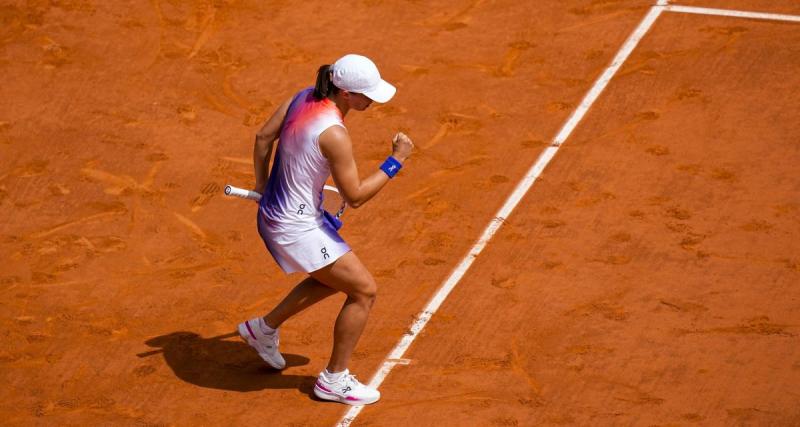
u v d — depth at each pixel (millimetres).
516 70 40938
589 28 43219
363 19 44844
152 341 28078
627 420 24781
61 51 43000
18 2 46125
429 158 36094
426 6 45562
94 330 28500
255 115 38875
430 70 41219
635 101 38531
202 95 40156
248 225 32969
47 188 35000
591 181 34406
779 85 38844
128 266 31188
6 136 37812
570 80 40094
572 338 27656
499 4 45344
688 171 34625
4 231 32906
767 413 24797
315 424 25031
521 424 24781
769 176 34156
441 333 28047
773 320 27984
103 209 33906
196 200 34250
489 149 36406
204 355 27547
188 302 29562
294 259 24406
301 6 45875
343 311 24750
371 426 24891
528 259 30891
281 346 27859
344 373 25438
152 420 25312
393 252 31469
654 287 29469
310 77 41094
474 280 30094
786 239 31234
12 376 26859
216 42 43500
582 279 29922
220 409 25641
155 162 36281
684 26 42812
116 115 39000
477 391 25938
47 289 30219
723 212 32594
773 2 44031
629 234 31781
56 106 39562
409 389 26094
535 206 33344
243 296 29766
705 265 30297
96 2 46219
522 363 26828
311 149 23328
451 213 33188
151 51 42938
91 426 25156
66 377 26812
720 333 27594
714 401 25266
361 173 35438
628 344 27344
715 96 38469
